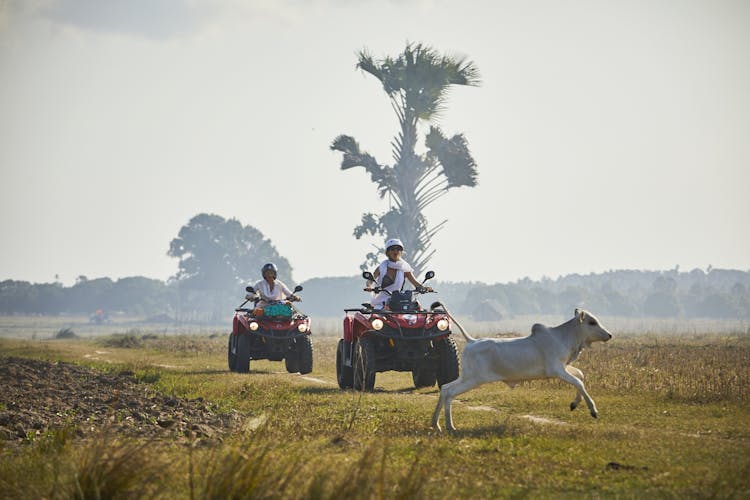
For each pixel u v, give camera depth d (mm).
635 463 16922
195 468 16062
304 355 43250
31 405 27109
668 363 40438
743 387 28375
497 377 21969
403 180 112188
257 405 27641
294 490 14062
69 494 14344
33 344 85125
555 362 21953
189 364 51469
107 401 28234
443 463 17031
